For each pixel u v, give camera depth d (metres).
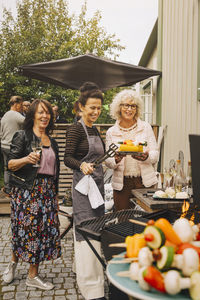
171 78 5.79
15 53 10.87
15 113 5.70
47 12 11.80
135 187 3.20
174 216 2.23
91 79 5.37
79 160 2.47
